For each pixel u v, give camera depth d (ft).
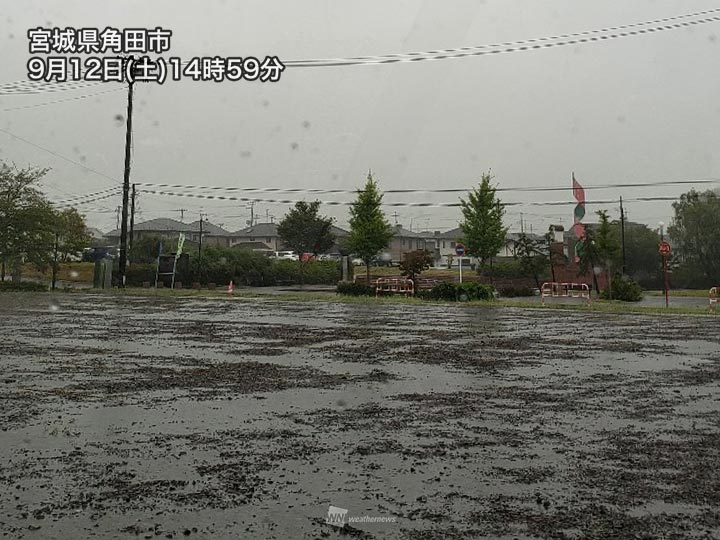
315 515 10.98
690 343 37.01
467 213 116.47
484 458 14.25
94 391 21.27
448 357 30.17
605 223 119.24
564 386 22.88
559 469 13.51
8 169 94.43
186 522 10.65
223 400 20.07
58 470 13.21
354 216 110.42
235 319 51.01
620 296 102.53
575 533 10.25
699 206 181.57
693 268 180.96
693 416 18.35
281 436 15.92
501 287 126.21
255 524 10.59
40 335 37.68
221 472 13.17
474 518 10.87
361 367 26.84
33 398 20.10
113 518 10.80
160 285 124.47
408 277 107.14
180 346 33.27
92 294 87.76
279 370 25.85
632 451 14.83
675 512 11.14
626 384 23.35
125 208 99.71
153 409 18.75
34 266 105.81
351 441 15.53
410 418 17.90
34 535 10.11
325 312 60.64
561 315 60.49
